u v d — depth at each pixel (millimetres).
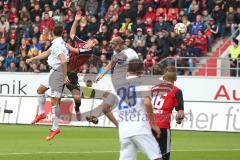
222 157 25953
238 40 46531
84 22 51281
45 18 52906
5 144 30047
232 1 49906
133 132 17109
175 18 49781
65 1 54125
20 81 49125
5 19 54875
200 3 50375
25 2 55969
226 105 39156
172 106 19781
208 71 47875
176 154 26938
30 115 43188
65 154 26266
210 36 48500
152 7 50969
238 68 44156
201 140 33531
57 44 29047
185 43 47781
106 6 53562
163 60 46031
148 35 48969
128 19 50562
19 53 52156
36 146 29250
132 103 17266
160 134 19203
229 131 38781
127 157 17281
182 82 46031
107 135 35531
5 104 44031
